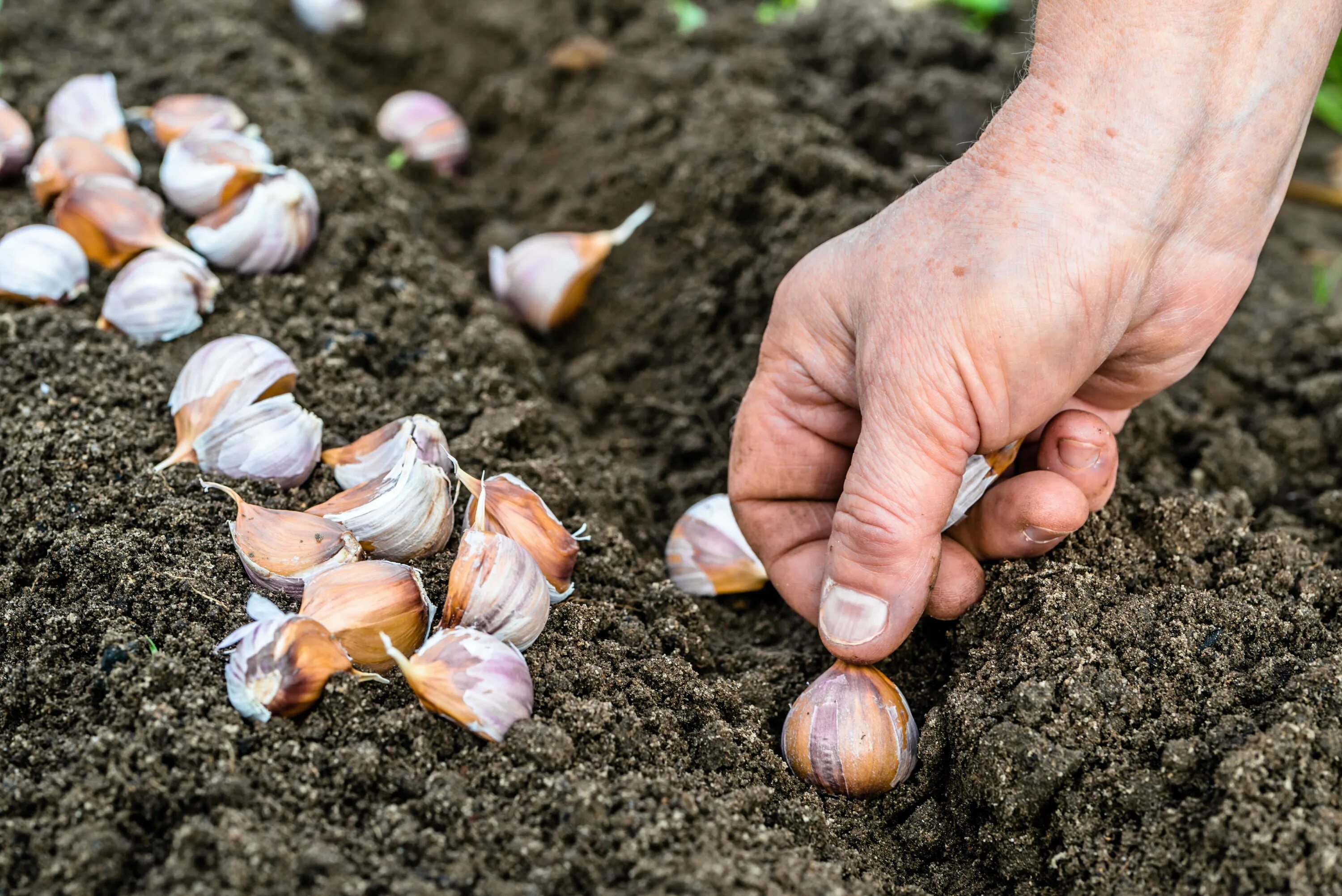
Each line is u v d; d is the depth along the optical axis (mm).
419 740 369
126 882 347
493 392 483
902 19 658
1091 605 397
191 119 537
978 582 408
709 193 557
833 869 366
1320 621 396
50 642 387
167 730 362
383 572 386
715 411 511
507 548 387
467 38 708
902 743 392
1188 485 483
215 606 391
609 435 517
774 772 389
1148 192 366
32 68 580
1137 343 396
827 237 521
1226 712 376
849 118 600
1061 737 375
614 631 413
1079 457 399
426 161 615
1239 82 361
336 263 500
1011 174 371
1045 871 371
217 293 479
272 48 621
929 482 373
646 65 646
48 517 415
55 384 447
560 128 648
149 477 425
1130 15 361
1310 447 497
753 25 669
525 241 563
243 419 426
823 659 424
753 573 443
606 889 349
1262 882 350
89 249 483
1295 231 682
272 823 352
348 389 462
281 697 368
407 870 349
